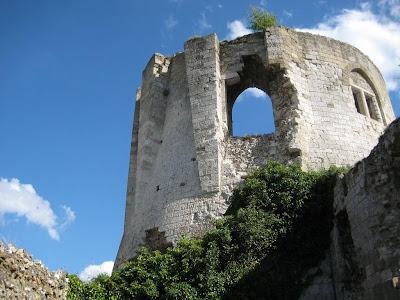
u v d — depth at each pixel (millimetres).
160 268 16016
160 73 27031
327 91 23719
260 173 18281
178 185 21922
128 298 15375
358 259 13531
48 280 12594
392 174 12781
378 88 26594
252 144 22172
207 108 22891
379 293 12188
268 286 15227
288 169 18109
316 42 25281
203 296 14969
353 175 14539
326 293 15102
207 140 22000
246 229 16047
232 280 15273
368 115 24500
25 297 11227
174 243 20062
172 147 23734
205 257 15672
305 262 15711
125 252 22203
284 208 16922
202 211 20344
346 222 15266
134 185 25141
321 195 16891
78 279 14633
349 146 22062
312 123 22250
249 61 24766
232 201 18203
